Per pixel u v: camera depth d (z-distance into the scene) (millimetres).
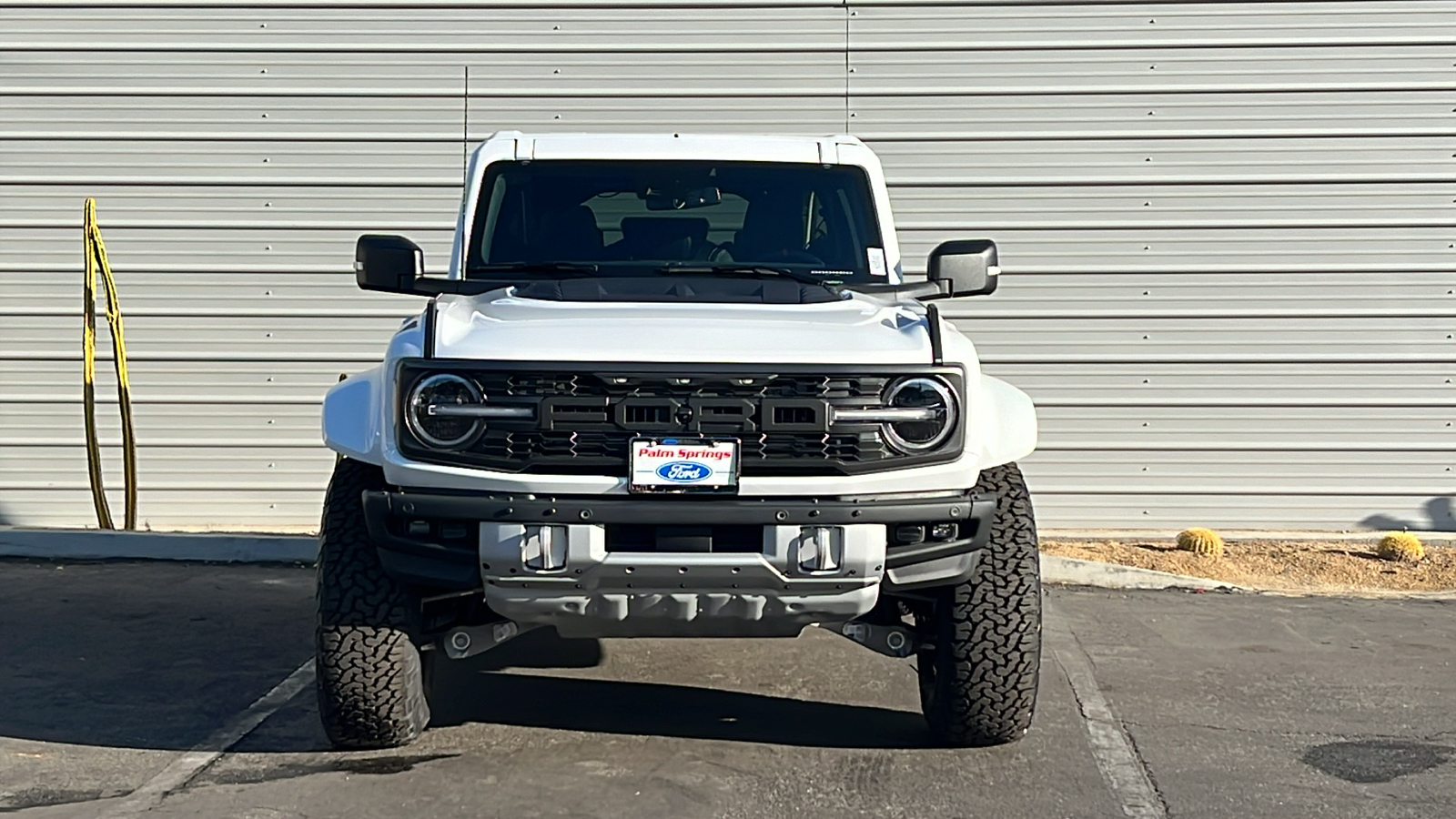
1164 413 9492
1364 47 9266
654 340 4367
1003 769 4695
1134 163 9375
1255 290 9406
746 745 4945
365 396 4684
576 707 5441
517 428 4258
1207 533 9039
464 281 5258
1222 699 5637
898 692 5707
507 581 4277
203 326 9477
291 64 9375
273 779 4523
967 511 4387
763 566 4246
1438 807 4363
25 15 9328
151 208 9422
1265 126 9336
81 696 5523
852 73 9375
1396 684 5902
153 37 9344
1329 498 9508
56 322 9477
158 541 8680
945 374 4375
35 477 9547
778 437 4289
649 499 4238
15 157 9391
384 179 9430
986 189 9406
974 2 9328
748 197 5633
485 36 9383
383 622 4531
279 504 9562
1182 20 9305
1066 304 9453
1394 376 9422
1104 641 6719
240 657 6215
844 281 5441
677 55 9383
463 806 4281
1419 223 9328
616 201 5594
